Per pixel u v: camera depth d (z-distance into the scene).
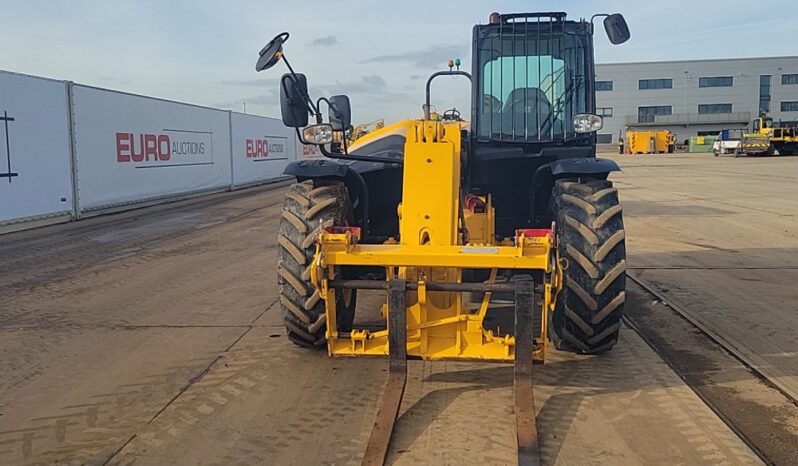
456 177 4.09
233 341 4.93
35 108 11.70
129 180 14.76
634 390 3.91
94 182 13.48
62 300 6.30
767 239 9.63
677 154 55.28
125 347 4.84
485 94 5.18
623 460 3.10
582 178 4.45
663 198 16.23
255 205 16.00
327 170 4.41
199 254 8.89
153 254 8.91
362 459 3.11
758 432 3.37
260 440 3.34
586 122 4.46
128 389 4.04
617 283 4.06
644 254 8.47
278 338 4.97
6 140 11.01
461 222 4.14
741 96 74.81
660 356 4.49
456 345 3.74
